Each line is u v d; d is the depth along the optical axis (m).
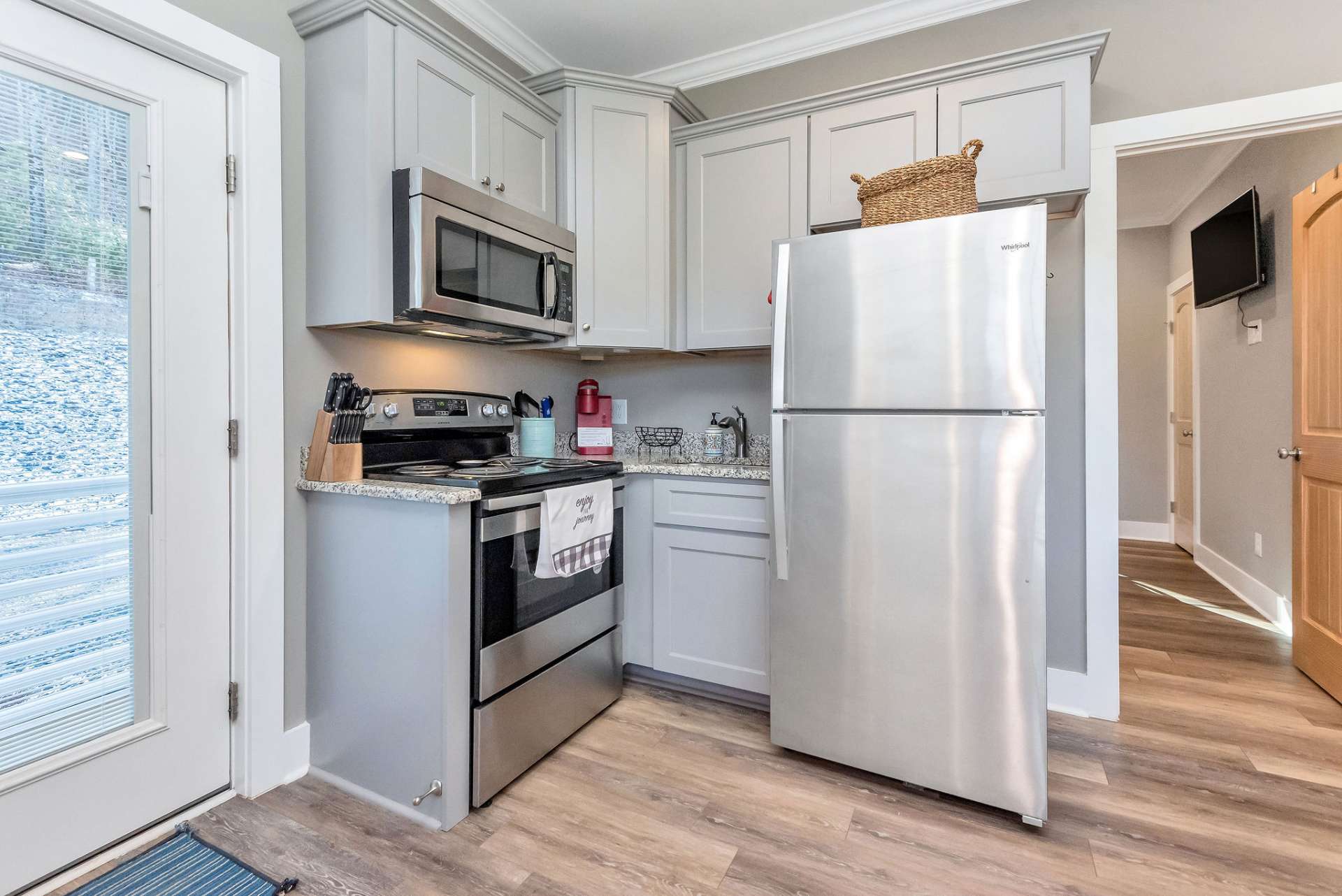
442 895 1.33
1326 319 2.34
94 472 1.41
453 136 1.90
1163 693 2.34
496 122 2.06
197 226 1.57
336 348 1.88
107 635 1.44
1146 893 1.34
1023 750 1.54
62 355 1.36
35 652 1.34
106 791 1.44
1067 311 2.16
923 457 1.62
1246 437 3.52
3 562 1.29
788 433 1.79
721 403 2.77
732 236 2.41
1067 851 1.48
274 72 1.69
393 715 1.63
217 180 1.61
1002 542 1.54
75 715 1.40
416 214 1.70
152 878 1.37
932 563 1.62
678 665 2.27
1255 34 1.99
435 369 2.21
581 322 2.35
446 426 2.13
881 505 1.68
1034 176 1.92
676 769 1.83
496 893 1.34
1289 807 1.64
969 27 2.33
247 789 1.67
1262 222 3.27
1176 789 1.73
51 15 1.32
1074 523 2.17
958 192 1.71
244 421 1.64
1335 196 2.27
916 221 1.61
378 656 1.66
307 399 1.80
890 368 1.65
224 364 1.63
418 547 1.57
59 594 1.37
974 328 1.55
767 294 2.35
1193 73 2.05
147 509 1.50
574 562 1.90
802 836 1.53
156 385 1.50
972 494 1.57
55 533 1.36
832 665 1.77
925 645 1.64
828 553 1.75
